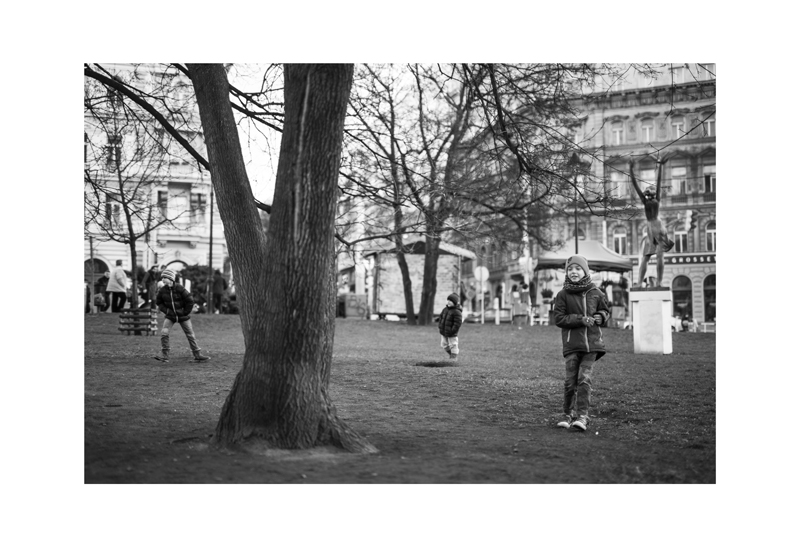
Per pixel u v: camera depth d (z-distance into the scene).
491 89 13.67
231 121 10.09
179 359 16.81
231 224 9.89
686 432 9.50
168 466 6.78
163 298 16.33
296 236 7.56
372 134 14.92
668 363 17.59
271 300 7.64
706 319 59.66
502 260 65.81
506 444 8.47
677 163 58.34
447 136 23.06
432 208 16.89
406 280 32.81
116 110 14.62
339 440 7.64
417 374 15.31
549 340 25.56
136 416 9.68
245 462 6.95
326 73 7.48
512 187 15.50
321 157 7.57
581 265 9.88
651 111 56.75
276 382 7.58
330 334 8.37
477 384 13.98
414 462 7.21
